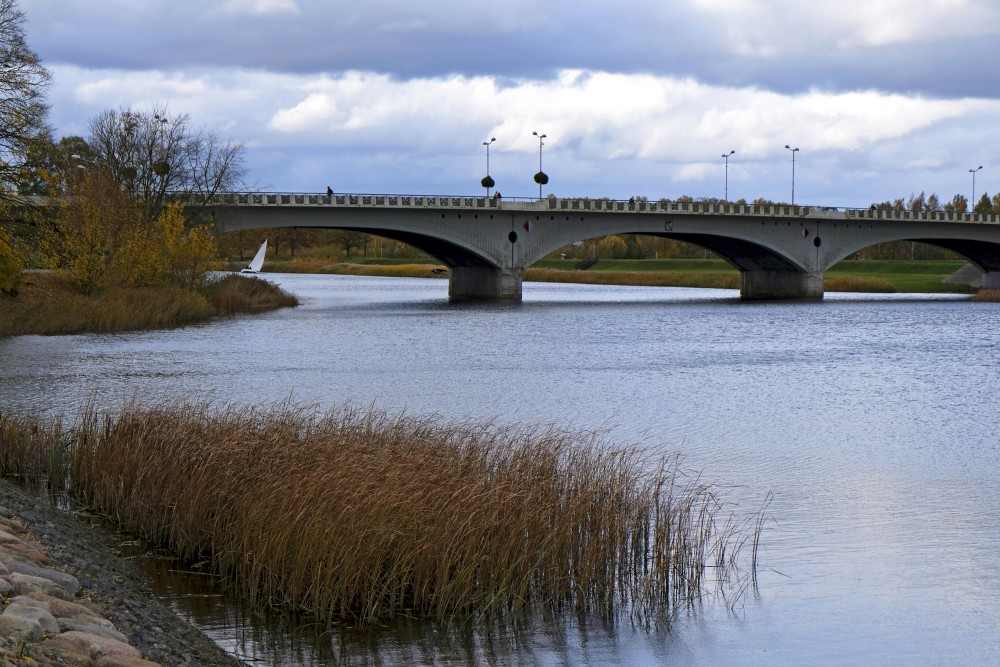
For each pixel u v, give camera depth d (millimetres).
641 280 194750
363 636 16906
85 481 24219
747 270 149875
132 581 18531
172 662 14008
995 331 86500
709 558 21969
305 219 111000
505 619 17969
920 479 30375
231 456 21328
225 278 111812
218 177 105188
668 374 56031
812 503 27172
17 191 65062
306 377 52125
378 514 18047
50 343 65938
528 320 93875
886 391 50156
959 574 21328
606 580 19156
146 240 88438
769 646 17578
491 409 42875
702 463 32500
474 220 122625
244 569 18266
